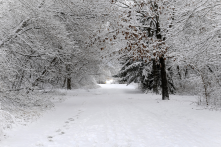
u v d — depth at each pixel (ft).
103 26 46.03
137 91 91.97
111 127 22.04
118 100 50.65
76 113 31.48
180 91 68.23
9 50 31.30
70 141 17.22
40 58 38.22
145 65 74.95
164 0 42.37
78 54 48.62
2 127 18.53
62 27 36.32
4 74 28.86
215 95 31.32
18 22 33.94
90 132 20.10
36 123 23.88
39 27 34.35
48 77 42.42
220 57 31.48
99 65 75.46
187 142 16.28
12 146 15.20
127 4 48.03
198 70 34.86
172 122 23.65
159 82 70.95
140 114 29.50
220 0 28.78
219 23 27.71
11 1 29.53
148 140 17.21
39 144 15.98
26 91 35.73
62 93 63.57
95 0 40.27
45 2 33.68
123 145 15.99
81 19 42.14
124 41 45.37
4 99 29.48
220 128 19.35
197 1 31.09
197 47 31.04
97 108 36.60
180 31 33.88
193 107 30.73
